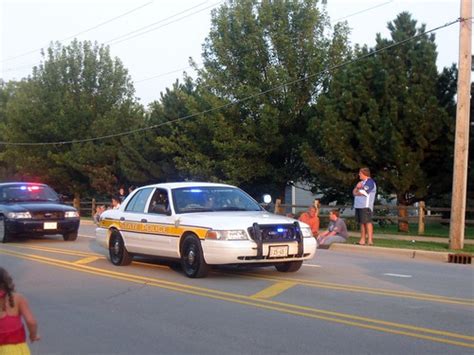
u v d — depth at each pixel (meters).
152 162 34.31
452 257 15.18
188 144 30.61
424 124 21.08
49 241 19.27
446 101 22.16
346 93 22.38
